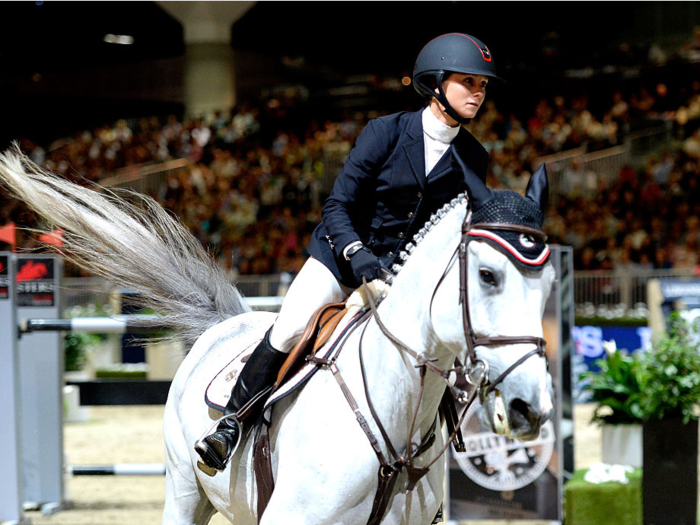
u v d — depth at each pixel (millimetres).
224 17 37719
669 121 31234
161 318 5617
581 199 26938
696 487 7895
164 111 39562
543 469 7887
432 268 3625
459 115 3820
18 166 5207
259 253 26625
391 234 4223
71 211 5215
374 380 3818
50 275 9609
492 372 3141
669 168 28016
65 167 33656
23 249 5578
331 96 38844
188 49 38250
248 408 4180
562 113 33531
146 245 5406
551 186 27656
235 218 28891
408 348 3684
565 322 8562
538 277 3172
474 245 3240
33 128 39438
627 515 7805
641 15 39156
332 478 3717
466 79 3797
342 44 44219
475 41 3820
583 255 24672
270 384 4273
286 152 31781
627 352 16656
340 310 4344
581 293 18734
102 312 18641
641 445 8734
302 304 4270
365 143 4082
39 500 9516
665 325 15352
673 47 38250
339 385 3869
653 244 25234
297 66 42250
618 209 26500
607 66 37281
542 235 3225
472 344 3225
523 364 3072
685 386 7945
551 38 40781
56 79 39562
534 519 7871
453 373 3807
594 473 8055
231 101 39031
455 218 3568
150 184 30984
